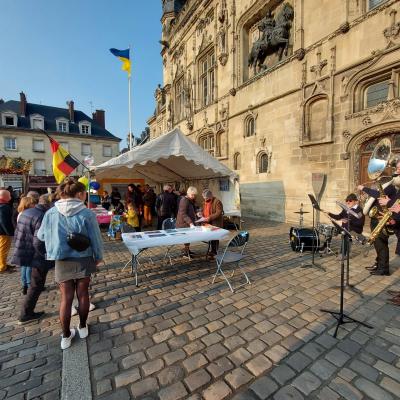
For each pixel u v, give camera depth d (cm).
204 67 1535
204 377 205
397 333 260
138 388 195
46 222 236
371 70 669
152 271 454
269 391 190
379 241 410
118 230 729
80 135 3472
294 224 914
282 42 971
